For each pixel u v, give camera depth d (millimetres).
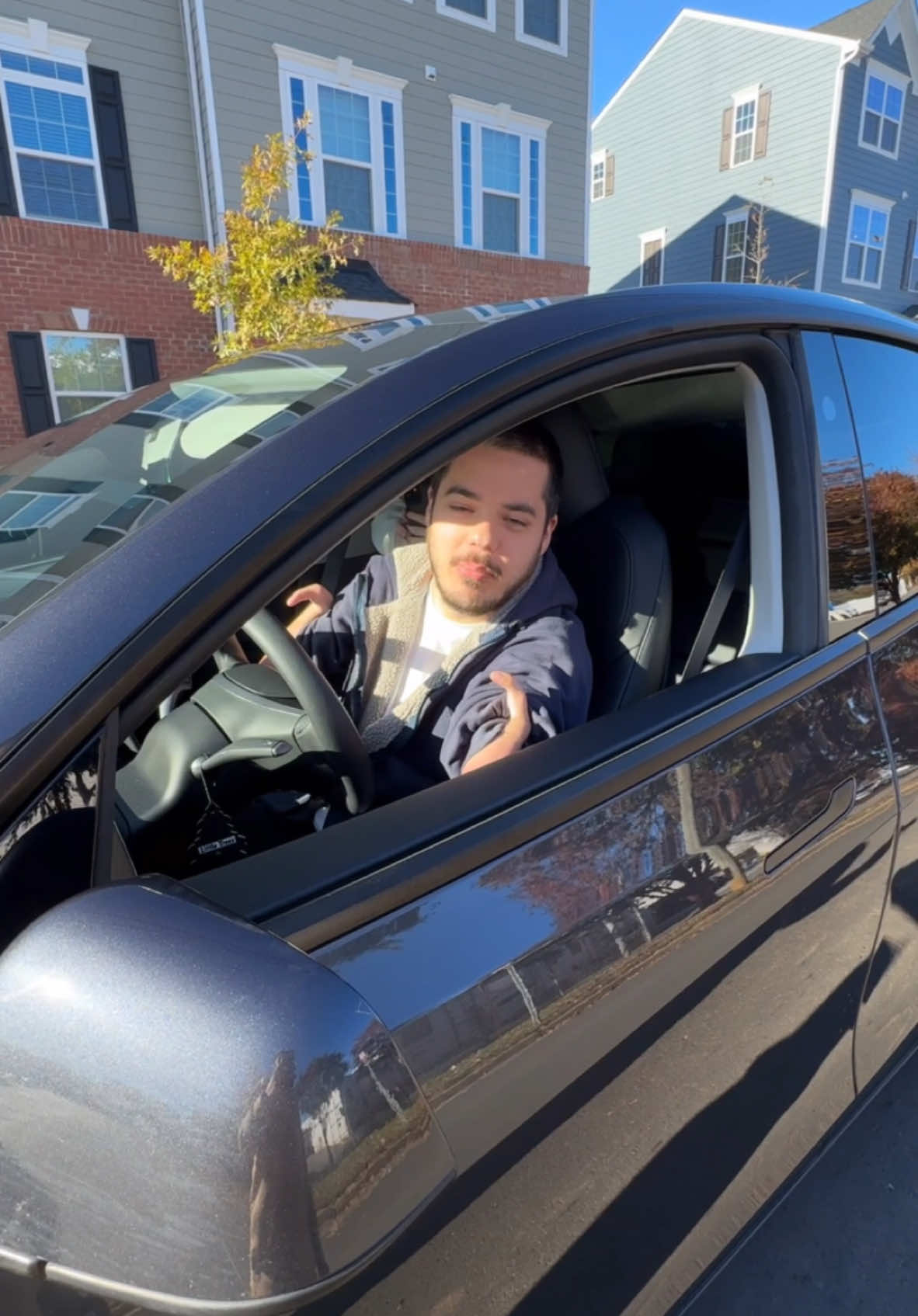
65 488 1211
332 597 1760
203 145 9961
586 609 1643
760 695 1261
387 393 969
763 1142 1260
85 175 9594
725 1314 1569
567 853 982
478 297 12281
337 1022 606
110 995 603
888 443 1643
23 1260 602
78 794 748
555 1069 915
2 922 701
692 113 19406
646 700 1248
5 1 8750
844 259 18062
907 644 1556
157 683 776
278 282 8578
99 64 9375
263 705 1268
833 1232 1720
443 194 11719
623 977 978
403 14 10789
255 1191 560
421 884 881
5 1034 614
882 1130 1942
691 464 1711
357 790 1260
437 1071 799
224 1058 573
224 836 1180
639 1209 1053
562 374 1071
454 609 1424
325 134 10625
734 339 1302
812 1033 1323
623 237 21891
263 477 878
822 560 1423
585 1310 988
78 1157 593
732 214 19031
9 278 9266
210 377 1533
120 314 9953
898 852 1470
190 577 801
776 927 1205
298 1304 573
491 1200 868
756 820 1173
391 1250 788
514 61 11867
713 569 1676
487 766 1091
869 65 16875
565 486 1727
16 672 759
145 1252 579
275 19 9891
